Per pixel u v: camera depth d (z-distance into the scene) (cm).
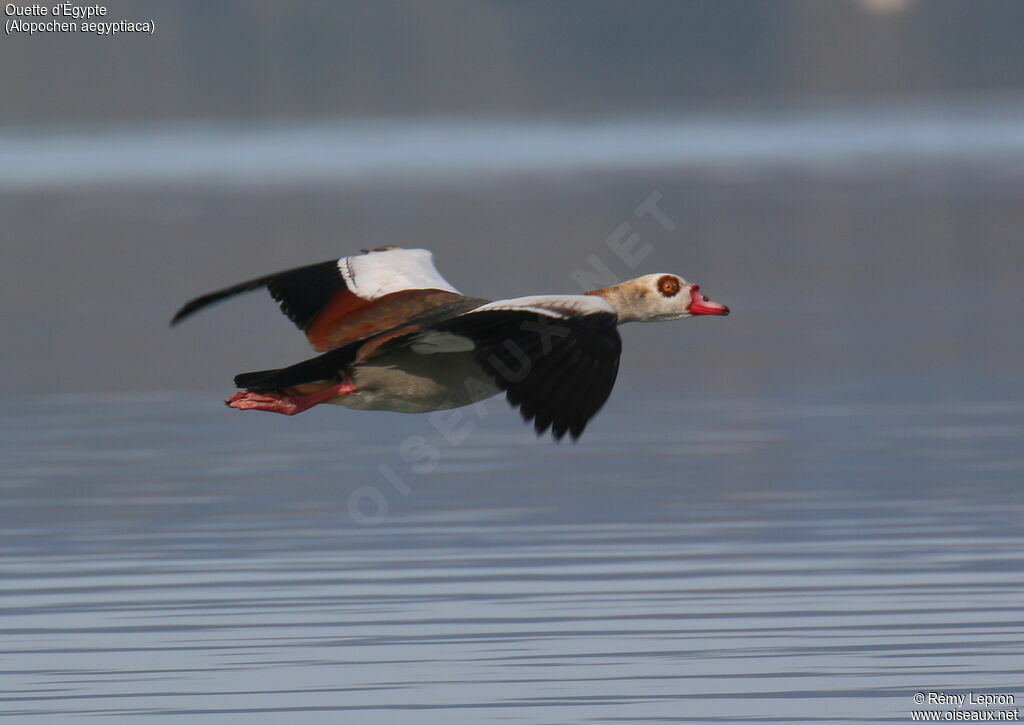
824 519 1459
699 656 1123
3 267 3822
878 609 1211
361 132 12925
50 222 5044
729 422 1916
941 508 1486
